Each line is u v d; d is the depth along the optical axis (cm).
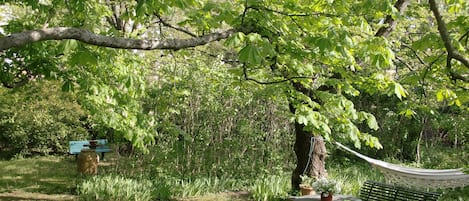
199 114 979
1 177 998
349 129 491
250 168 969
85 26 372
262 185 835
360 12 355
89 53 266
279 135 1009
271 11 341
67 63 494
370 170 1127
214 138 993
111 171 952
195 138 952
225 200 816
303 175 813
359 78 468
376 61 325
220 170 972
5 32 491
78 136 1368
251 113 1002
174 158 941
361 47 357
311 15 365
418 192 674
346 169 1118
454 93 354
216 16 349
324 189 668
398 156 1344
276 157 977
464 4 331
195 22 352
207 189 868
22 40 193
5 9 775
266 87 505
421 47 292
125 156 1006
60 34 211
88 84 519
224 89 925
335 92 637
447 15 569
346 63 423
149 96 830
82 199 786
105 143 1173
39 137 1333
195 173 955
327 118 498
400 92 360
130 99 579
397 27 716
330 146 1105
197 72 903
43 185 915
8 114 1303
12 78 554
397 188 709
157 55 876
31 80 625
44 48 479
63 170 1111
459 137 1205
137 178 896
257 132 980
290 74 455
